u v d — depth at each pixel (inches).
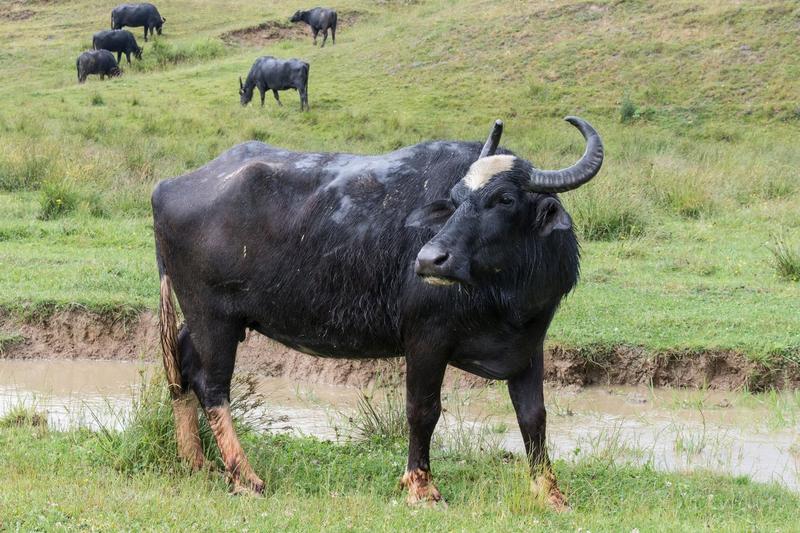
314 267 297.0
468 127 1230.9
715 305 520.1
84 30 1980.8
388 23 1875.0
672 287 553.6
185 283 313.7
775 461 370.6
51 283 543.8
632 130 1210.6
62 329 508.7
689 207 751.1
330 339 304.3
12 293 521.7
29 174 842.8
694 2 1545.3
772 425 411.5
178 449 316.5
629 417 426.3
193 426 318.7
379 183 296.5
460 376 462.3
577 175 266.5
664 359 462.9
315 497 288.4
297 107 1376.7
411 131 1222.3
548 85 1382.9
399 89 1438.2
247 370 484.4
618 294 539.2
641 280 567.2
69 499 268.8
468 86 1414.9
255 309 307.6
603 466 334.3
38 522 250.4
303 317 302.8
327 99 1411.2
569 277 287.1
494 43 1539.1
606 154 1053.2
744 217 733.9
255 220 302.5
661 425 415.8
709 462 363.6
